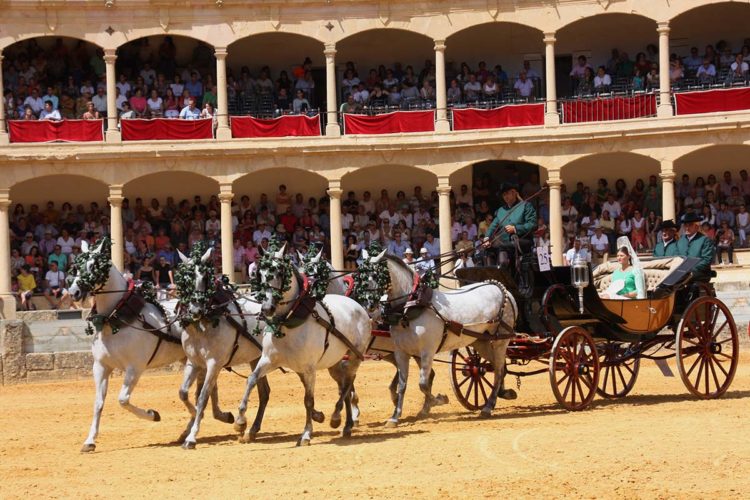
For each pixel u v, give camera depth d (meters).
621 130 40.84
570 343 20.34
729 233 39.72
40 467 16.19
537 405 21.88
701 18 45.25
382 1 42.53
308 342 17.02
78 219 42.50
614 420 18.33
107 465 16.09
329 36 42.62
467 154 41.91
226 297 18.20
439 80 42.62
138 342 18.09
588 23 45.94
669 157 40.81
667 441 15.64
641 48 46.09
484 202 43.50
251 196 45.03
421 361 19.16
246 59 46.81
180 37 46.16
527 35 46.59
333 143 41.91
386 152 42.00
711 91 40.69
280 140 41.88
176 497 13.43
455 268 21.52
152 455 16.91
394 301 19.03
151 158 41.09
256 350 18.77
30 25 41.06
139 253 41.28
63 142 40.81
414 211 43.69
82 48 44.56
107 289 18.06
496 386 20.38
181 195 44.78
